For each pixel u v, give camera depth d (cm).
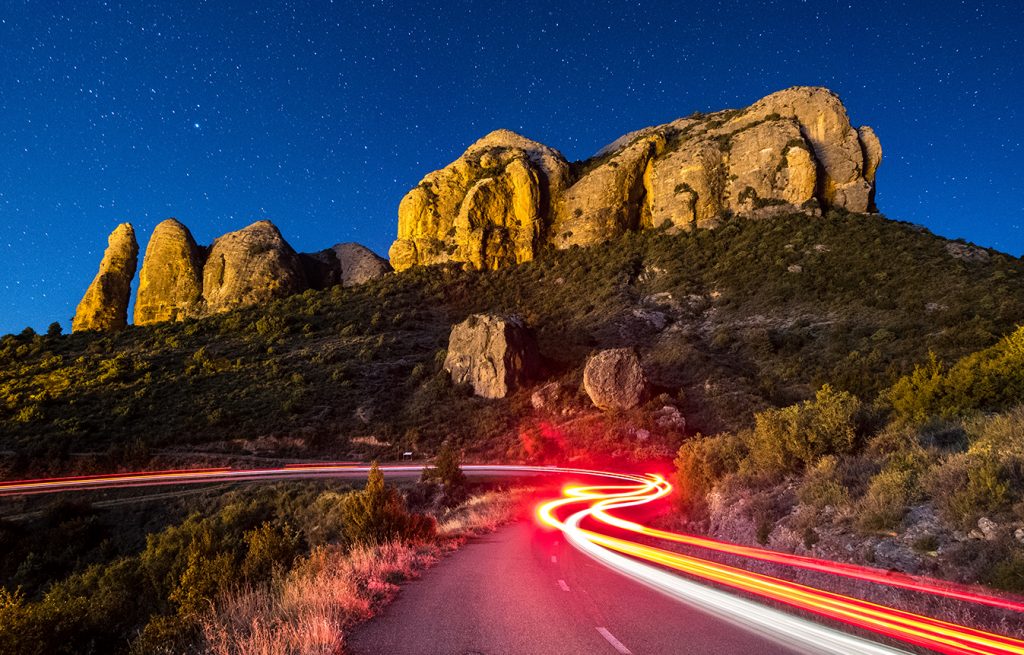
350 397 7275
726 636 757
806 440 1833
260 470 5166
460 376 7569
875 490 1333
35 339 10162
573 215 12538
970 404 1862
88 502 4344
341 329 9869
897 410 2083
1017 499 1034
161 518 4138
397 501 1897
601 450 5584
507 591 1080
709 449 2412
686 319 8588
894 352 5781
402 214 14025
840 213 10138
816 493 1512
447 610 921
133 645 1046
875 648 687
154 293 13562
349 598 938
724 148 11550
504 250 12381
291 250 14625
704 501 2234
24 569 3553
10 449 5456
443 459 4459
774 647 702
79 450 5541
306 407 6881
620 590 1087
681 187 11481
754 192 10875
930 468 1294
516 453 5809
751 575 1259
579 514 2912
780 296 8194
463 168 13912
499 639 749
